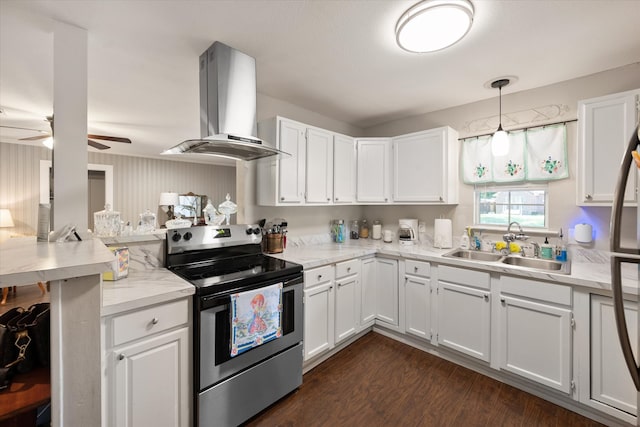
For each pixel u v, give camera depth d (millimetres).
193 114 3367
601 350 1645
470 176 2750
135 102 2945
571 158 2250
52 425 873
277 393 1814
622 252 915
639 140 903
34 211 4730
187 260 1907
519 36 1707
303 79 2301
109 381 1229
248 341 1607
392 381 2055
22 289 4062
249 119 1905
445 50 1865
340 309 2365
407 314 2535
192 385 1476
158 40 1754
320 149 2631
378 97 2668
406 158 2895
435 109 2984
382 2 1430
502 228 2568
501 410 1771
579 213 2213
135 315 1291
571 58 1954
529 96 2445
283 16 1532
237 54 1854
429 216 3047
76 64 1590
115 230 1758
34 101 2826
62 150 1537
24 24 1573
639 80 2006
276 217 2699
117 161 5742
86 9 1453
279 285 1787
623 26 1605
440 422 1670
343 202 2875
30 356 1157
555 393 1827
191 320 1476
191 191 6754
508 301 1969
